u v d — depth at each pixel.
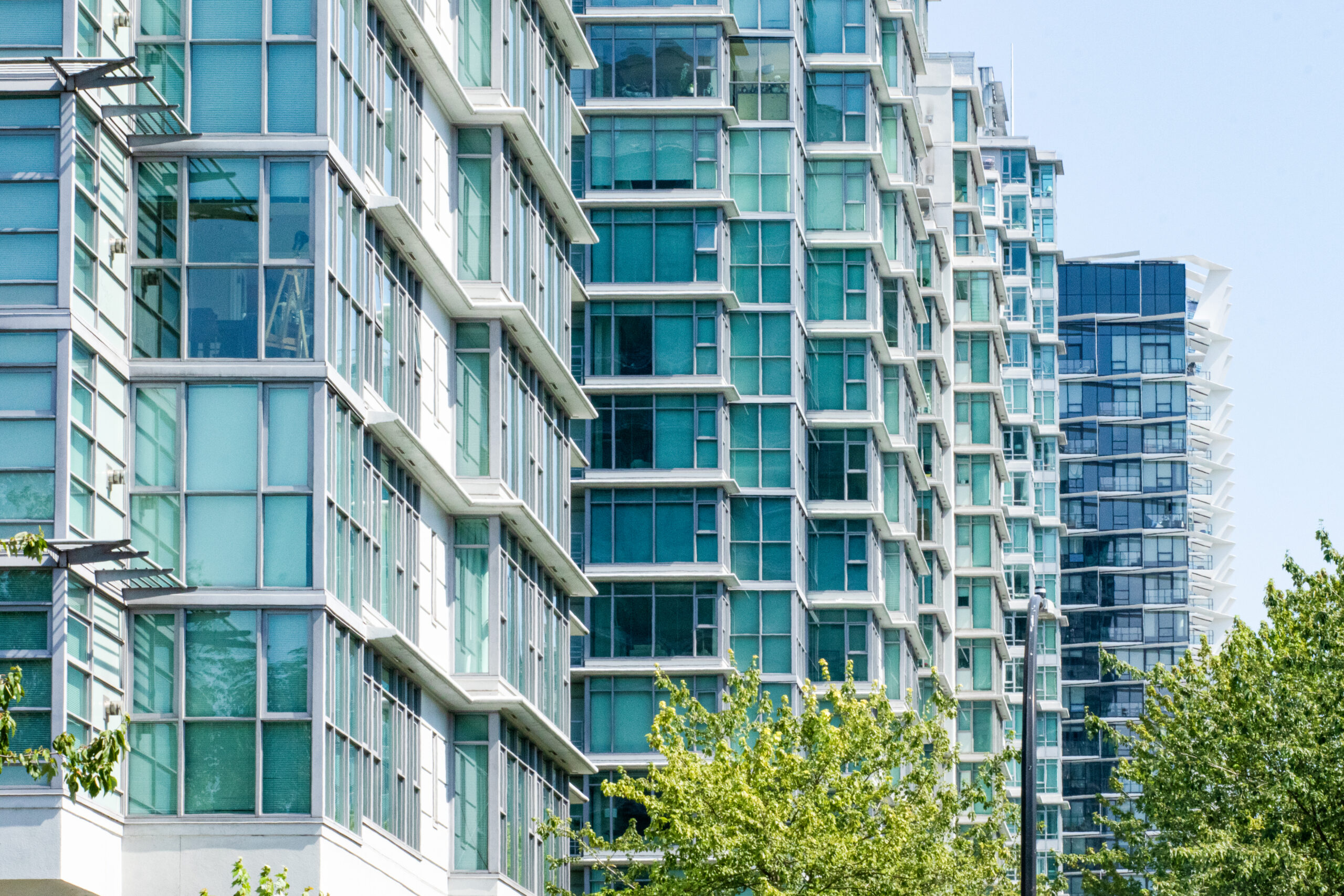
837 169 83.31
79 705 37.69
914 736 51.81
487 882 50.41
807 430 81.44
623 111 76.81
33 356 37.66
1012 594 153.50
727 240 77.12
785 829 48.28
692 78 77.12
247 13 41.56
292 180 41.19
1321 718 50.12
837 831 48.69
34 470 37.41
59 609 37.06
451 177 51.12
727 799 48.88
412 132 47.72
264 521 40.34
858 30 83.88
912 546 89.00
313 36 41.53
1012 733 153.62
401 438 44.78
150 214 40.94
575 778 74.38
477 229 51.28
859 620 82.00
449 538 50.75
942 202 118.31
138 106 39.38
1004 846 51.72
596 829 73.94
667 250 76.50
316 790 39.81
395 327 46.16
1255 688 50.72
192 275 40.88
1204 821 50.25
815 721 51.44
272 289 40.91
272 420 40.62
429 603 49.03
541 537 53.16
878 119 86.06
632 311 76.44
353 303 42.97
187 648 39.97
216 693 39.91
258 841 39.56
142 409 40.41
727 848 48.53
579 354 76.12
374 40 44.94
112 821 38.81
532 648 54.53
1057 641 159.75
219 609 40.06
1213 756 50.91
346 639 41.91
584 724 74.88
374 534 44.41
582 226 58.38
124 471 40.12
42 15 38.59
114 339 40.09
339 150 42.12
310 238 41.06
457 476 50.84
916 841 49.16
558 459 58.06
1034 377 168.75
